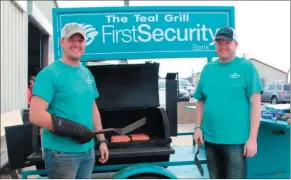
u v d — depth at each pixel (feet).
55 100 8.02
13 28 23.97
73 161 8.09
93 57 11.88
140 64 11.73
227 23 12.50
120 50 11.99
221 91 9.42
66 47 8.10
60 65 8.12
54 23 11.73
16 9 24.97
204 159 12.06
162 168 10.43
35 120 7.66
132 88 11.84
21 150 10.95
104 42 11.92
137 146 10.78
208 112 9.70
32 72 45.60
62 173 8.05
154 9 12.12
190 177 12.53
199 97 10.29
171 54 12.19
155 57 12.11
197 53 12.33
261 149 14.06
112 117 11.95
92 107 8.91
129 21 12.02
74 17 11.82
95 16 11.89
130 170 10.16
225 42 9.25
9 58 22.72
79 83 8.19
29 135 11.07
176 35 12.23
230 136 9.33
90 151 8.59
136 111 12.07
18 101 25.36
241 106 9.33
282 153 14.34
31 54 45.96
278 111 13.52
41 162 10.19
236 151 9.34
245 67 9.33
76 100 8.07
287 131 14.25
